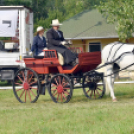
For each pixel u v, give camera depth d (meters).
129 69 14.73
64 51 14.50
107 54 15.06
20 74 15.96
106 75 15.06
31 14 23.73
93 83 15.55
